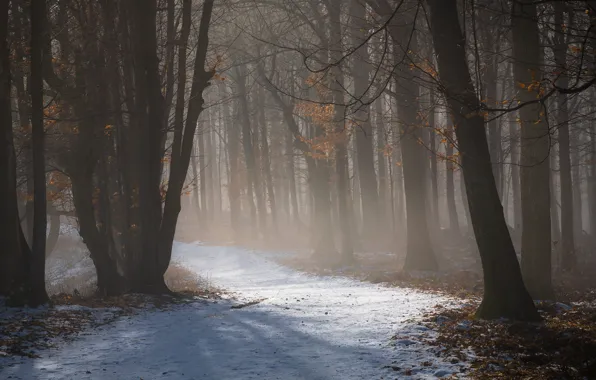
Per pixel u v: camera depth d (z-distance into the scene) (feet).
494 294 36.78
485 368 24.66
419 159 80.79
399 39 70.79
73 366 27.17
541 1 24.40
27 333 34.30
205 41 61.05
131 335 35.29
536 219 47.60
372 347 29.86
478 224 37.22
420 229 80.28
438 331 33.14
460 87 35.76
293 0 98.48
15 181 48.37
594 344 27.53
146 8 58.23
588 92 99.81
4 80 48.96
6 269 46.62
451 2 36.73
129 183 63.52
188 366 26.89
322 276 87.40
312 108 89.51
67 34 60.23
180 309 48.93
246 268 112.57
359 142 125.29
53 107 59.88
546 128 45.93
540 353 26.99
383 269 85.92
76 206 58.34
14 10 60.29
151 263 58.95
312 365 26.53
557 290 54.70
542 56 46.68
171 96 69.41
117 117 62.69
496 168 99.04
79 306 46.01
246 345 31.58
